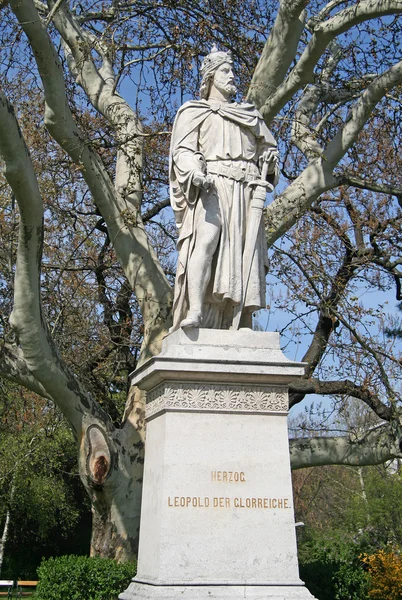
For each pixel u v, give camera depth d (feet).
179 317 21.29
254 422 19.60
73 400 38.50
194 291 20.63
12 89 44.78
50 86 36.81
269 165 22.75
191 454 18.99
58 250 49.52
